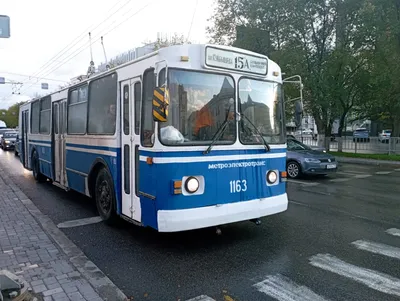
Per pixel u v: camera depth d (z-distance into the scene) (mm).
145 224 5188
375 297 3871
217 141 5129
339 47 20984
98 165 6910
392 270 4582
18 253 4941
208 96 5125
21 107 14516
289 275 4441
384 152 21156
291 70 20438
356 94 22438
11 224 6383
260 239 5836
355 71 21156
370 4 18812
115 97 6121
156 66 4812
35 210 7582
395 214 7480
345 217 7238
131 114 5590
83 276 4230
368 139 21812
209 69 5117
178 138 4824
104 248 5426
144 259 4980
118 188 6008
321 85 20781
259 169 5598
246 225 6648
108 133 6379
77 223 6816
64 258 4785
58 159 9398
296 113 6332
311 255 5117
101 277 4293
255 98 5691
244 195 5383
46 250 5070
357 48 20766
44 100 10602
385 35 19188
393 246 5492
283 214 7484
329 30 21719
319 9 21266
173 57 4887
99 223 6816
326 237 5941
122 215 5930
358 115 25734
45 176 11594
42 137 10844
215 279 4332
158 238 5895
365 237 5941
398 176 13484
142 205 5242
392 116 23844
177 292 4000
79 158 7836
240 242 5688
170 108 4809
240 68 5469
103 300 3676
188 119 4934
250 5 21797
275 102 6027
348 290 4035
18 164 18609
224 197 5156
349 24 20906
